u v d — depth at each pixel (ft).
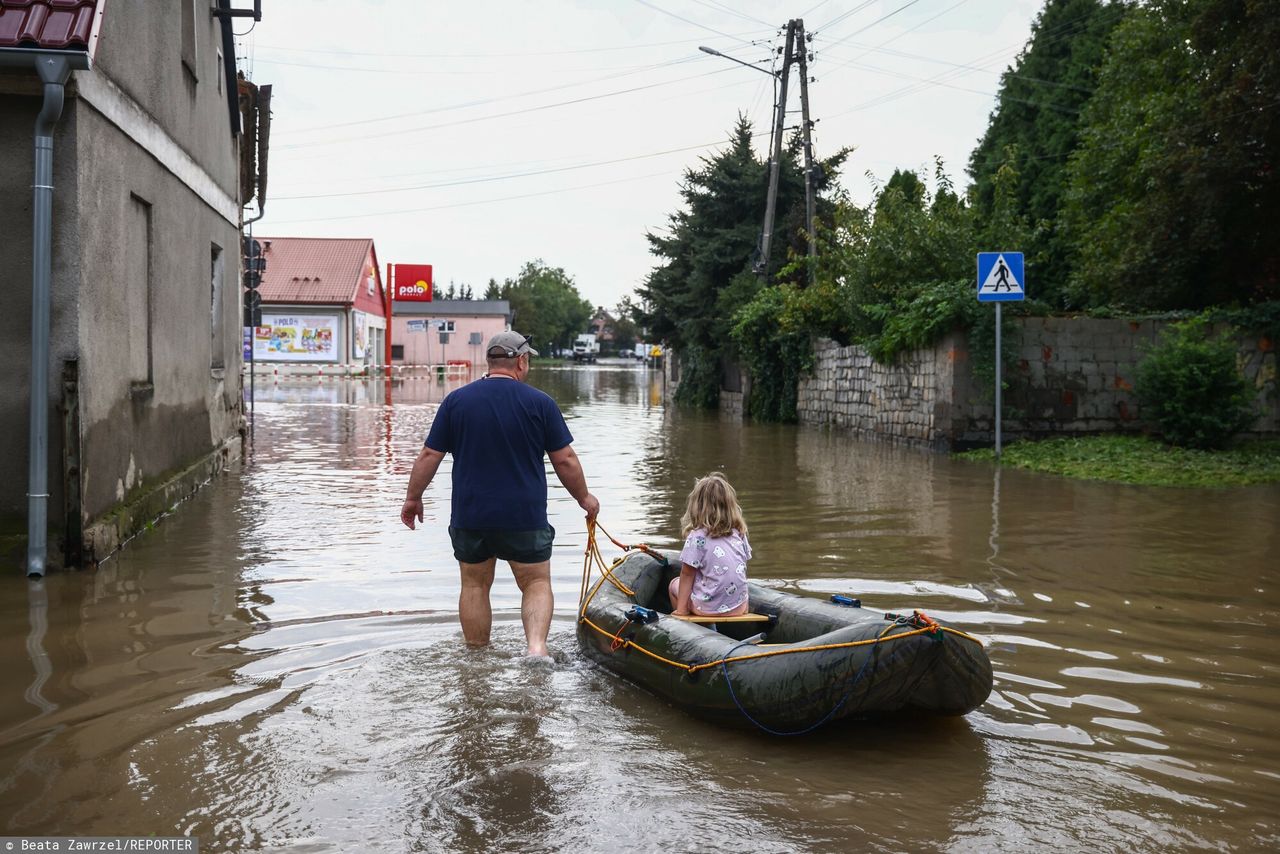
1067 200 84.89
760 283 97.14
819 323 76.59
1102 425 53.16
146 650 18.29
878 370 63.36
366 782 12.85
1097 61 106.73
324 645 18.71
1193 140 56.13
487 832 11.55
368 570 25.05
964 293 52.60
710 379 103.71
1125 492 39.01
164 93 32.78
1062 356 52.90
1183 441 48.24
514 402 18.76
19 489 24.73
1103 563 26.27
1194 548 28.19
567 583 24.17
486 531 18.54
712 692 15.03
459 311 248.93
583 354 379.55
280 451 53.47
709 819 11.91
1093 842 11.43
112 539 26.58
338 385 132.26
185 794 12.44
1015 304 52.90
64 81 23.48
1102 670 17.74
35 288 23.80
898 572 25.20
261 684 16.49
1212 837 11.58
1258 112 52.54
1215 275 60.23
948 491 39.52
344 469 45.93
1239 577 24.71
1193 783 13.08
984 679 14.60
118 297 27.81
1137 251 59.98
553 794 12.58
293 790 12.60
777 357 84.58
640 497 38.24
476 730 14.69
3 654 18.01
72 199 24.26
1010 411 52.90
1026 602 22.30
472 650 18.56
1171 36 69.97
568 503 36.68
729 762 13.71
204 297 41.11
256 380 141.59
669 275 115.34
